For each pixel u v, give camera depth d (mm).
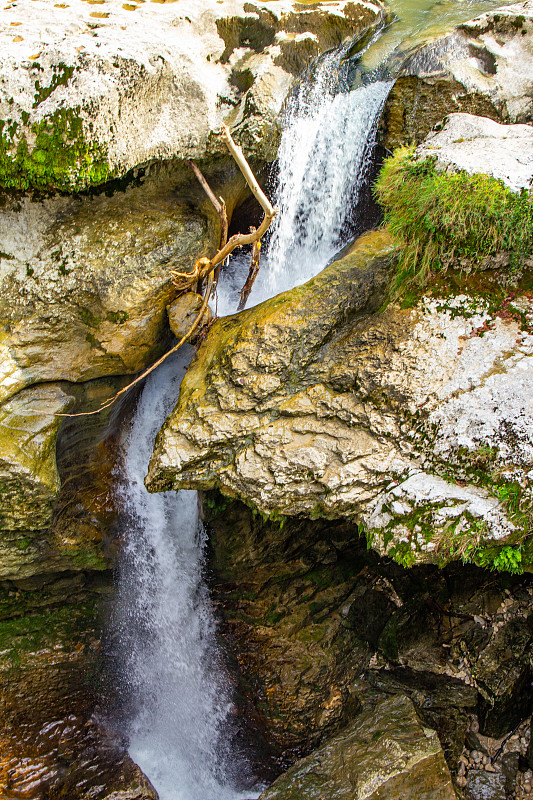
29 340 4078
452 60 4445
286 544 4566
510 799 4027
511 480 3262
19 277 4039
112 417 4625
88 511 4703
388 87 4629
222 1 4301
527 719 4316
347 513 3678
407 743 3771
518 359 3449
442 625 4602
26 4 4070
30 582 4707
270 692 4684
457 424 3438
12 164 3717
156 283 4172
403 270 3770
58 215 4027
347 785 3674
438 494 3389
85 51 3594
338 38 4594
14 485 3957
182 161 4191
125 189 4109
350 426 3674
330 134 4707
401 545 3396
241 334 3920
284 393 3793
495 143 3732
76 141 3652
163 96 3990
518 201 3406
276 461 3668
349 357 3760
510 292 3596
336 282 3941
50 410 4121
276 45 4293
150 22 4070
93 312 4121
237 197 4715
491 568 3434
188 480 3881
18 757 4609
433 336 3623
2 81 3574
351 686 4605
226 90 4215
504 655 4328
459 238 3533
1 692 4707
